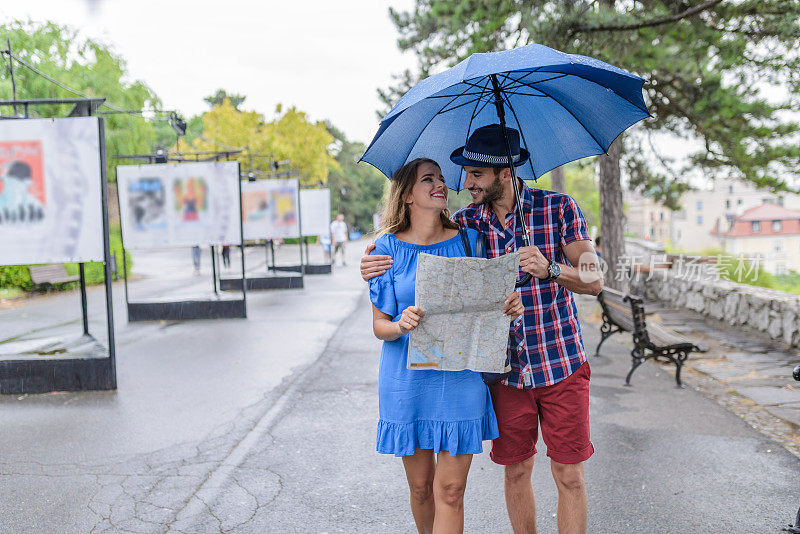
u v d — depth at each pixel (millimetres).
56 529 3377
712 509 3475
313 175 42500
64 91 17156
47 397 6199
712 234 83000
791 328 7992
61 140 6594
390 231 2584
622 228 12523
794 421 5008
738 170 11844
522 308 2393
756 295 8898
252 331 9906
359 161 2637
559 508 2656
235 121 35438
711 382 6348
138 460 4414
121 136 19375
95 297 14992
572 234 2553
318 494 3777
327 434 4895
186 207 11336
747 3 8234
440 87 2023
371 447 4590
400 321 2350
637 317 6203
